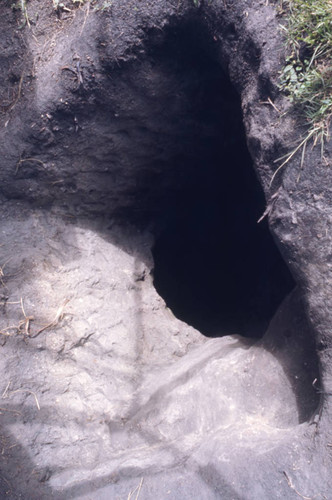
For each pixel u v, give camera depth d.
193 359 3.02
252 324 4.15
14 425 2.59
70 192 3.39
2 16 3.17
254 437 2.24
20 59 3.11
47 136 3.06
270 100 2.27
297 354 2.48
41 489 2.35
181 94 3.08
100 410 2.81
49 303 3.06
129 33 2.76
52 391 2.79
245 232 4.64
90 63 2.87
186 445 2.43
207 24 2.58
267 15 2.31
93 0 2.92
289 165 2.15
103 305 3.27
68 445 2.59
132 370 3.07
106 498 2.20
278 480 2.00
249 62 2.41
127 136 3.25
